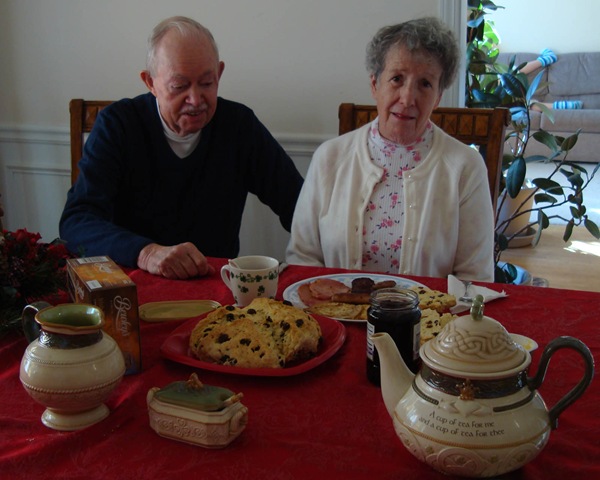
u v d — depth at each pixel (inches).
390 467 27.9
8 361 38.7
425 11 85.5
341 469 27.9
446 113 75.2
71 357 30.3
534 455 26.3
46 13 99.5
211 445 29.2
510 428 25.6
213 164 74.7
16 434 31.1
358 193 64.0
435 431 26.1
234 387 35.2
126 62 98.3
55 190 107.9
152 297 49.0
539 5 322.3
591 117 275.4
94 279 36.3
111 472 28.0
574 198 112.8
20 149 107.3
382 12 86.6
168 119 70.1
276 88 93.1
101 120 71.7
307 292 48.2
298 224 67.6
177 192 74.0
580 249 161.2
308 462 28.4
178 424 29.6
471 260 63.5
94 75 100.3
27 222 110.9
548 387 35.1
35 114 105.0
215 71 68.6
